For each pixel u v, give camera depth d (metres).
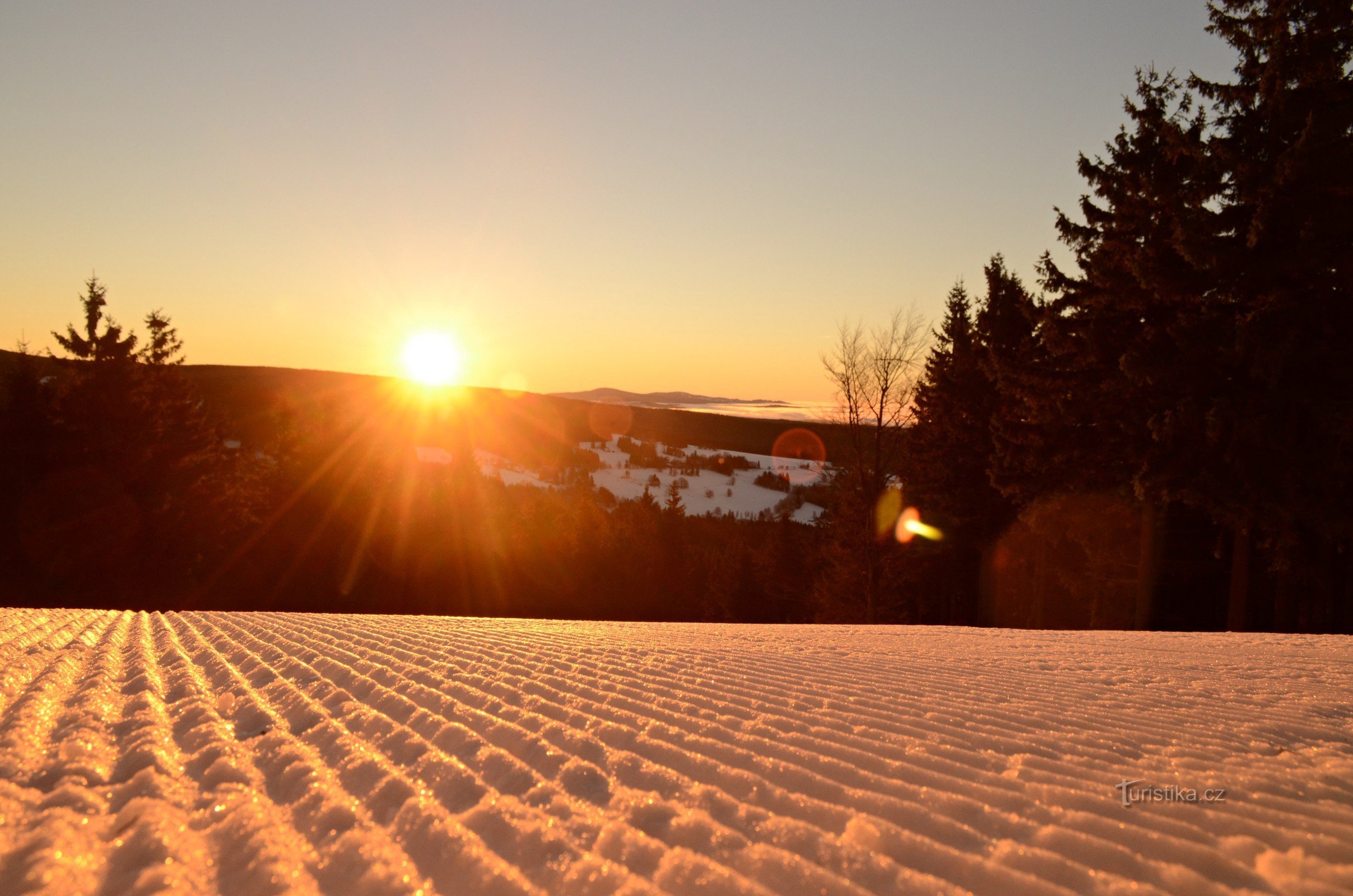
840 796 2.90
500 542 50.47
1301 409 21.20
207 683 5.38
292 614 13.68
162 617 11.94
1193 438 22.47
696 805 2.79
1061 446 26.42
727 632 11.14
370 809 2.74
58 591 37.75
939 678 5.87
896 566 36.94
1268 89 21.16
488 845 2.41
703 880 2.16
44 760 3.26
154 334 44.53
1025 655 7.77
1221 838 2.51
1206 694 5.24
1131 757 3.51
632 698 4.72
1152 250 23.39
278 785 3.03
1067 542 31.98
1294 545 21.28
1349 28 20.58
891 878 2.20
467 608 48.12
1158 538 26.45
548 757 3.37
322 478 44.62
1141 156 25.38
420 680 5.36
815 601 40.94
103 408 38.84
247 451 50.97
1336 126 19.70
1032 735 3.89
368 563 45.03
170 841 2.38
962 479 37.97
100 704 4.42
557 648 7.50
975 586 40.03
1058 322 26.84
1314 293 20.58
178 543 40.62
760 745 3.59
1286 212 20.67
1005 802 2.83
